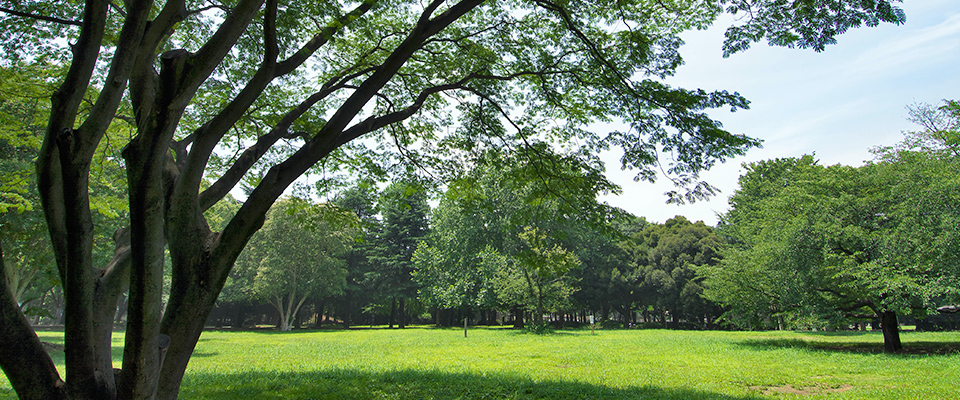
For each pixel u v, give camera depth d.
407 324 61.91
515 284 33.53
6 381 9.65
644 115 8.58
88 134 3.87
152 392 4.12
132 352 4.01
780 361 14.57
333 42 9.98
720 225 41.53
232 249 4.81
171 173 5.05
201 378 10.51
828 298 19.53
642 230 57.44
